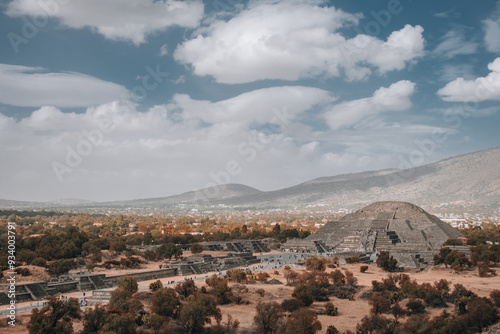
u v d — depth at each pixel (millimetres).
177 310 174250
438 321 164125
